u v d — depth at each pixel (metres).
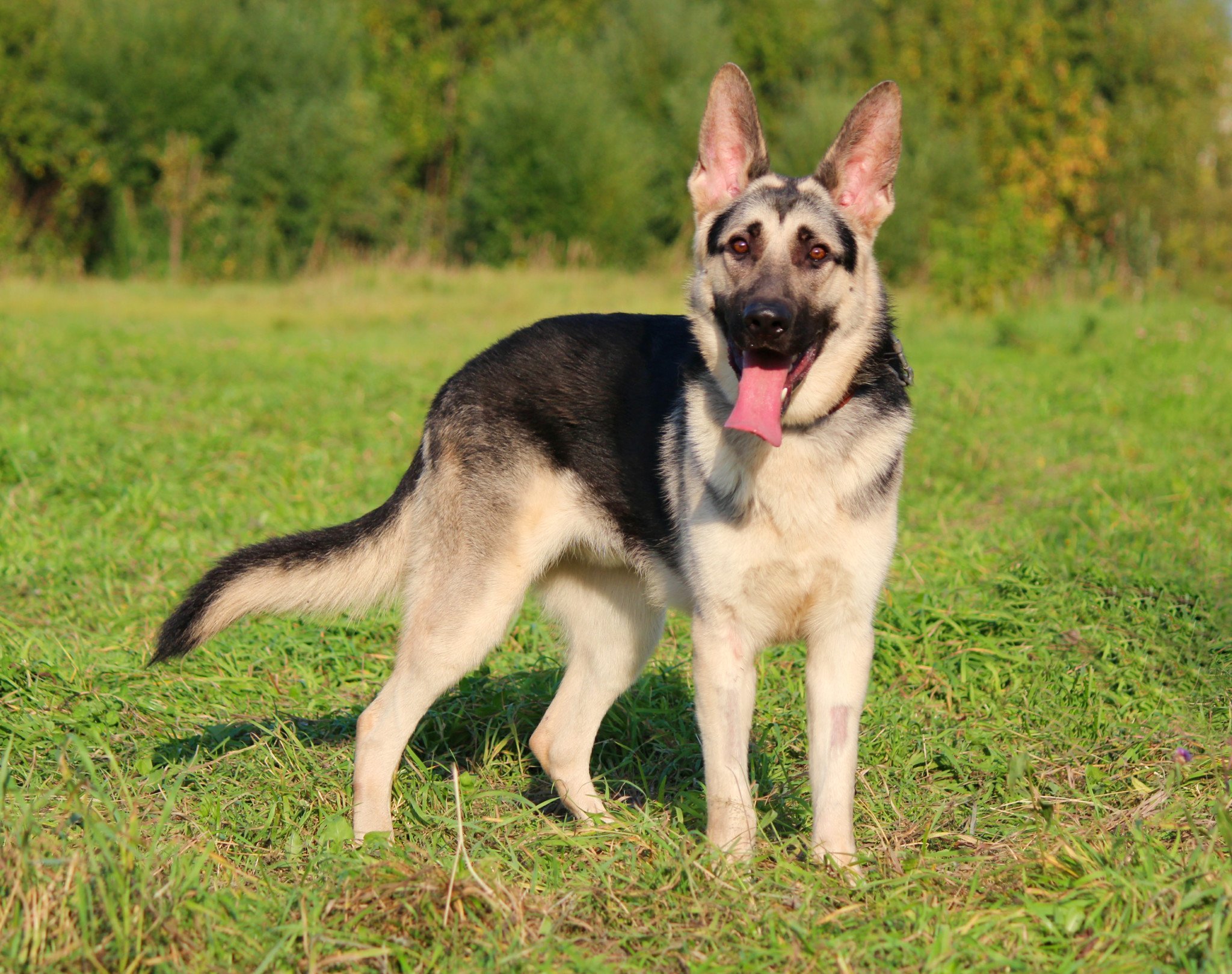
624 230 29.42
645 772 4.12
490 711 4.36
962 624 4.95
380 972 2.54
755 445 3.25
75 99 26.88
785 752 4.12
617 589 3.99
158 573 5.77
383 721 3.66
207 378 11.69
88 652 4.61
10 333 14.44
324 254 28.69
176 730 4.07
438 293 23.06
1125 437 9.12
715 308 3.46
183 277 27.05
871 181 3.57
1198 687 4.42
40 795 3.21
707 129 3.66
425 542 3.84
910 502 7.43
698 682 3.34
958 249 19.14
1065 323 16.31
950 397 10.70
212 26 27.66
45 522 6.36
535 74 29.70
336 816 3.38
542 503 3.79
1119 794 3.54
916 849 3.26
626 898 2.85
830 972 2.51
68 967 2.41
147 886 2.60
